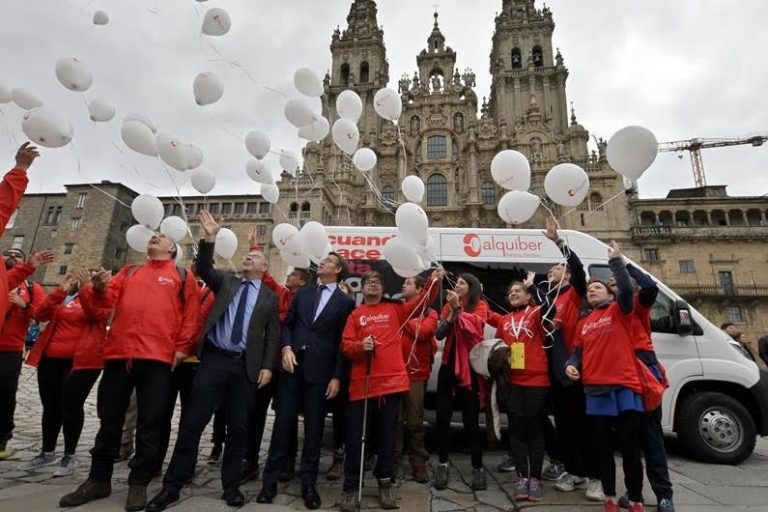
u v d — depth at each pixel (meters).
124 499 3.59
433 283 4.27
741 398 6.04
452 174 41.75
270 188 5.69
